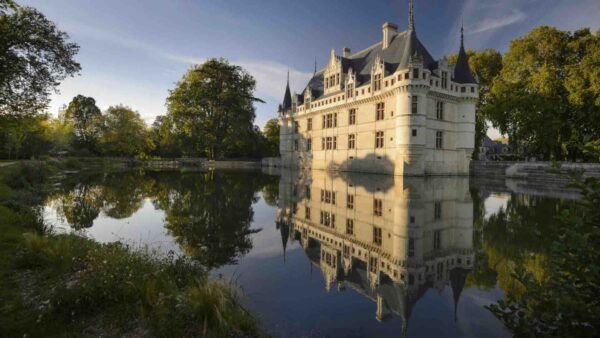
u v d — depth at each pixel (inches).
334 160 2071.9
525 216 586.6
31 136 2025.1
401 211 649.6
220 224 538.9
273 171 2119.8
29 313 216.4
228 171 2052.2
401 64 1572.3
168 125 2682.1
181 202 756.6
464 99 1716.3
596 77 1341.0
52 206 677.9
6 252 317.4
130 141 2807.6
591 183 142.4
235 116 2667.3
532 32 1675.7
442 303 263.0
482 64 2053.4
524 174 1487.5
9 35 752.3
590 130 1562.5
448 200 785.6
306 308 252.8
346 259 372.2
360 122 1849.2
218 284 247.0
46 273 273.4
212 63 2583.7
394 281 308.5
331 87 2143.2
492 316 241.0
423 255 382.6
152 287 236.1
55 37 826.2
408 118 1520.7
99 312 220.5
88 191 922.7
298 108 2460.6
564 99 1595.7
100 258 289.0
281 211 661.9
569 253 146.1
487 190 1006.4
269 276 319.3
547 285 157.8
